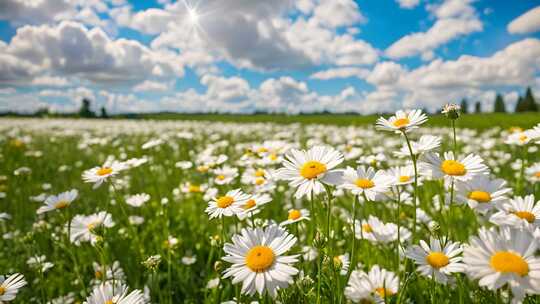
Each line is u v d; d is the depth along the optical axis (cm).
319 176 20
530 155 76
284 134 84
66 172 87
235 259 19
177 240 39
